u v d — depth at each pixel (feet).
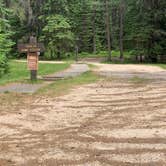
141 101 44.16
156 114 36.47
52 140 27.81
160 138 27.76
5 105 42.96
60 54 209.77
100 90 54.75
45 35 205.67
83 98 47.14
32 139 28.22
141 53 181.06
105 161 23.02
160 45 178.81
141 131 29.94
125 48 235.20
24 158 23.86
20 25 201.57
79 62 167.22
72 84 63.05
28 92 53.36
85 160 23.29
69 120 34.50
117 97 47.50
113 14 253.85
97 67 117.70
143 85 60.54
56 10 207.72
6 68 94.38
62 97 48.29
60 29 205.46
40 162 23.09
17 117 36.22
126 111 38.32
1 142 27.55
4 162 23.15
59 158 23.75
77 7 234.17
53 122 33.78
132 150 25.02
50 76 79.51
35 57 69.97
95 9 236.22
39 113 38.01
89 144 26.55
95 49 237.04
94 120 34.32
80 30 238.07
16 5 150.61
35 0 201.98
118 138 27.96
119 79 71.51
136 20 183.73
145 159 23.20
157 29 178.09
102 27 241.76
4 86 61.67
